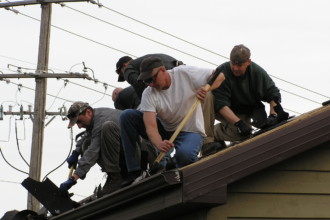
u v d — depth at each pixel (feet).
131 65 46.91
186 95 39.14
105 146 45.75
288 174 36.73
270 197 36.35
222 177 34.47
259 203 36.17
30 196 81.15
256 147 35.32
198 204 34.42
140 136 45.14
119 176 45.98
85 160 46.16
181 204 34.24
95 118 46.47
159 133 40.65
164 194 35.12
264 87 42.19
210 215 35.55
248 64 41.68
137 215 37.24
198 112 39.70
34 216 53.06
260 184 36.32
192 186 33.99
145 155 45.57
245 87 42.22
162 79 38.70
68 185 46.52
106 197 38.45
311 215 36.52
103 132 45.65
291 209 36.45
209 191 34.17
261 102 43.24
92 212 40.60
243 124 41.29
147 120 39.01
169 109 39.22
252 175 36.27
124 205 38.24
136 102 49.42
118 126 45.96
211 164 34.42
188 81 39.22
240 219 35.88
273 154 35.50
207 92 39.55
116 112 46.85
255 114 43.16
